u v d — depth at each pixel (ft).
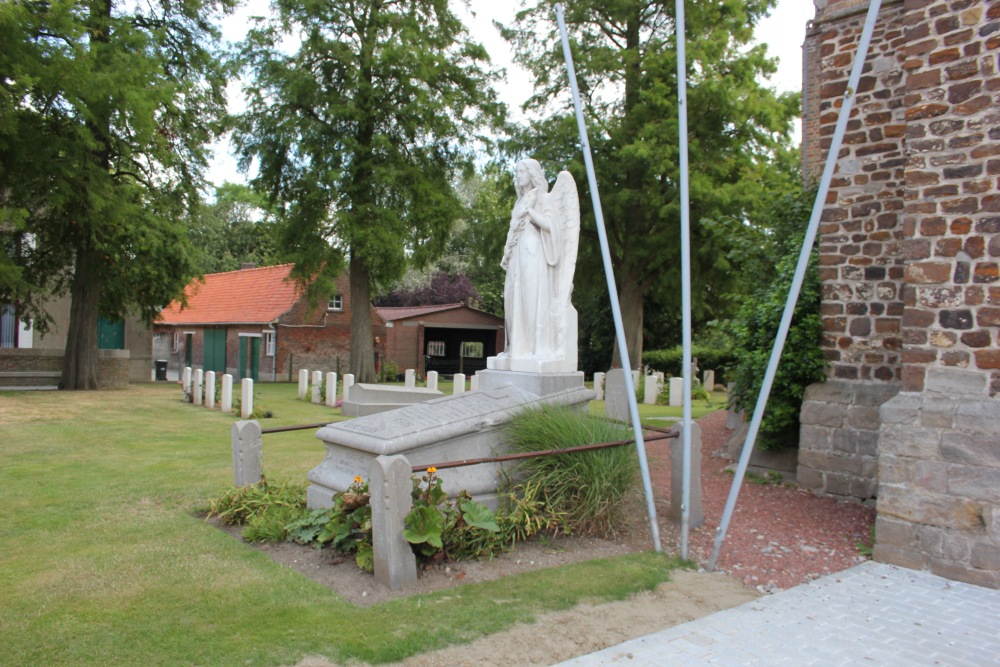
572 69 21.56
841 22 28.63
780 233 35.14
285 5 74.38
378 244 73.15
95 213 60.34
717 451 35.91
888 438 20.61
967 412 19.29
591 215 76.74
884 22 27.43
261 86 75.36
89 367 70.64
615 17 75.51
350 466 21.56
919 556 19.81
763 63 74.90
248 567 17.83
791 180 72.79
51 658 12.75
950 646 14.66
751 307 33.53
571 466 21.06
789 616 16.05
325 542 19.69
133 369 88.69
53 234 66.64
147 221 66.74
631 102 77.25
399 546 16.84
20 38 49.93
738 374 32.73
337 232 76.02
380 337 112.78
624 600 16.51
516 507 20.86
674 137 70.23
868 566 20.03
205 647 13.32
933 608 16.83
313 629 14.21
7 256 58.03
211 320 112.47
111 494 25.46
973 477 19.01
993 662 13.96
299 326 101.96
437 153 83.30
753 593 17.48
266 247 186.29
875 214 27.55
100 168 59.62
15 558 18.33
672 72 72.23
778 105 74.54
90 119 56.18
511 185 85.61
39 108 55.93
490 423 21.70
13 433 40.42
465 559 18.84
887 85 27.30
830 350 28.63
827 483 27.81
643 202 72.59
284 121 74.59
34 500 24.57
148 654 12.98
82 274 69.72
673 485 23.58
